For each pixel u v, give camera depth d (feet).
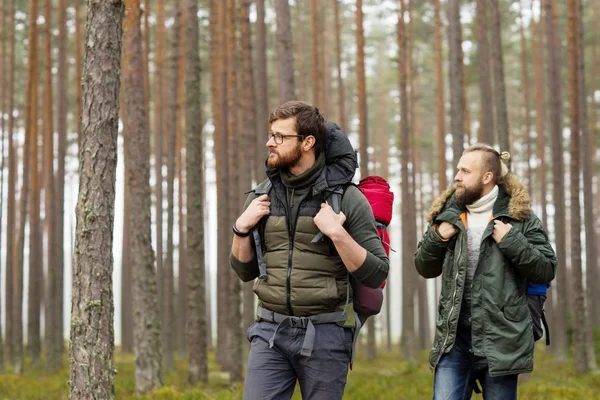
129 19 34.22
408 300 67.56
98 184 14.25
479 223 12.50
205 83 97.91
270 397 10.32
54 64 87.66
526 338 11.84
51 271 60.49
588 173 58.59
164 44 70.33
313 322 10.17
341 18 100.68
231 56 52.13
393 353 95.20
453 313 12.24
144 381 33.73
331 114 98.48
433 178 120.78
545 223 84.33
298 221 10.14
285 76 33.76
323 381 10.16
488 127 47.57
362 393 32.89
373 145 123.54
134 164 34.32
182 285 77.46
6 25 81.00
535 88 91.35
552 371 50.34
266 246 10.49
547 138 102.78
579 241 47.14
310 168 10.07
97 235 14.17
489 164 12.44
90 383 13.93
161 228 68.39
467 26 79.66
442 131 77.20
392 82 118.93
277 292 10.21
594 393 33.06
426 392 33.09
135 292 34.17
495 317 11.85
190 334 38.91
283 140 10.18
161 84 69.00
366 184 11.30
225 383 38.70
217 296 64.49
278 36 33.99
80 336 14.07
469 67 82.69
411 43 86.79
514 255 11.79
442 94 77.15
